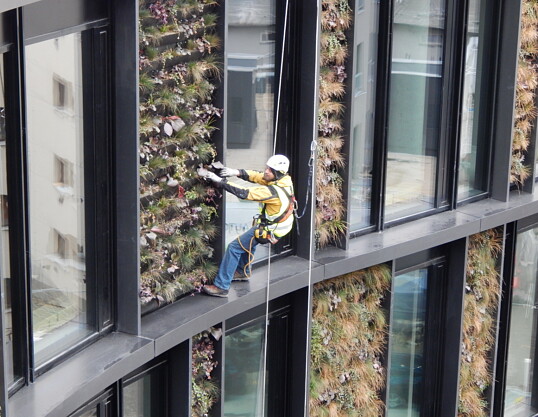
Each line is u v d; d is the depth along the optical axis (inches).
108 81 681.0
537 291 1143.0
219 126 761.0
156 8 698.2
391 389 1013.8
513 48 1006.4
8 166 608.4
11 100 599.5
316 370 899.4
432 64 957.2
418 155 969.5
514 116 1032.2
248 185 828.6
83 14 650.2
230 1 786.2
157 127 711.7
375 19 894.4
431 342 1031.0
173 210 744.3
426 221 977.5
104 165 692.7
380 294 933.8
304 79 832.3
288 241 868.0
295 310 873.5
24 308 627.5
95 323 706.8
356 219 927.0
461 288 1010.1
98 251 701.3
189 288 776.9
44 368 653.9
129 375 743.1
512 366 1133.1
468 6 962.1
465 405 1055.0
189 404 770.8
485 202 1040.8
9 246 618.5
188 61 733.3
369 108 909.2
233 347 846.5
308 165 842.2
